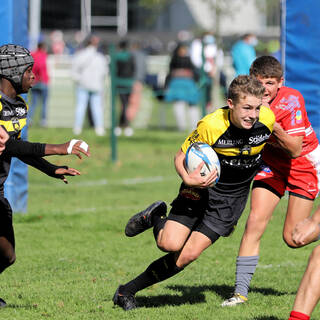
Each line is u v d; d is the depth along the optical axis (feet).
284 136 66.80
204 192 64.95
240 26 405.59
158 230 66.33
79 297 72.13
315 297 51.42
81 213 119.55
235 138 62.90
